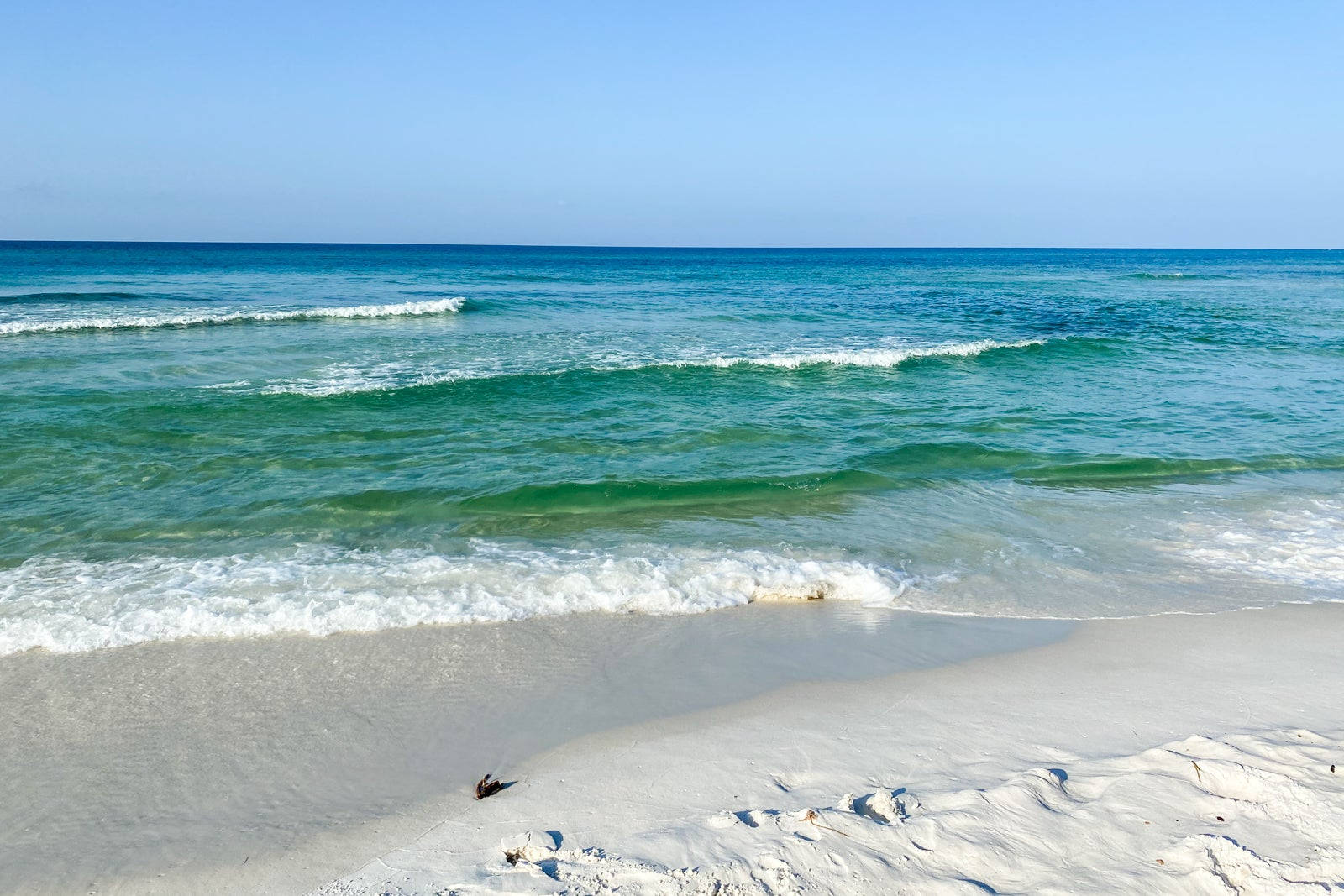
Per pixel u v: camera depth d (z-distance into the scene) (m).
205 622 5.54
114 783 3.88
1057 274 60.62
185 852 3.41
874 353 16.73
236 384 12.98
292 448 9.95
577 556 6.97
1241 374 16.14
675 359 16.34
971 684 4.84
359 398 12.45
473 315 23.72
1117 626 5.71
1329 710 4.41
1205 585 6.46
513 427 11.17
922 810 3.43
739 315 25.27
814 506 8.44
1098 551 7.21
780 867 3.01
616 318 23.80
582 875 3.06
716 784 3.78
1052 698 4.64
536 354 16.55
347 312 22.27
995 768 3.83
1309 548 7.29
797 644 5.45
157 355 15.23
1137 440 11.11
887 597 6.21
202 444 9.95
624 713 4.56
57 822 3.60
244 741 4.23
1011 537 7.54
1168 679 4.87
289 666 5.02
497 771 3.99
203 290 29.98
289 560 6.73
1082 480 9.43
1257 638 5.48
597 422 11.60
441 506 8.19
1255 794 3.43
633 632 5.61
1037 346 18.33
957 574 6.67
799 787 3.72
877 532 7.65
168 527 7.43
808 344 18.83
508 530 7.64
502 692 4.78
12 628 5.36
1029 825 3.27
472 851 3.34
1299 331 22.86
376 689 4.78
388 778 3.94
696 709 4.60
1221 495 8.90
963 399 13.52
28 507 7.77
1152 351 18.55
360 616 5.68
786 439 10.90
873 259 106.94
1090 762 3.86
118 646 5.20
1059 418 12.27
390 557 6.88
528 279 43.19
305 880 3.22
